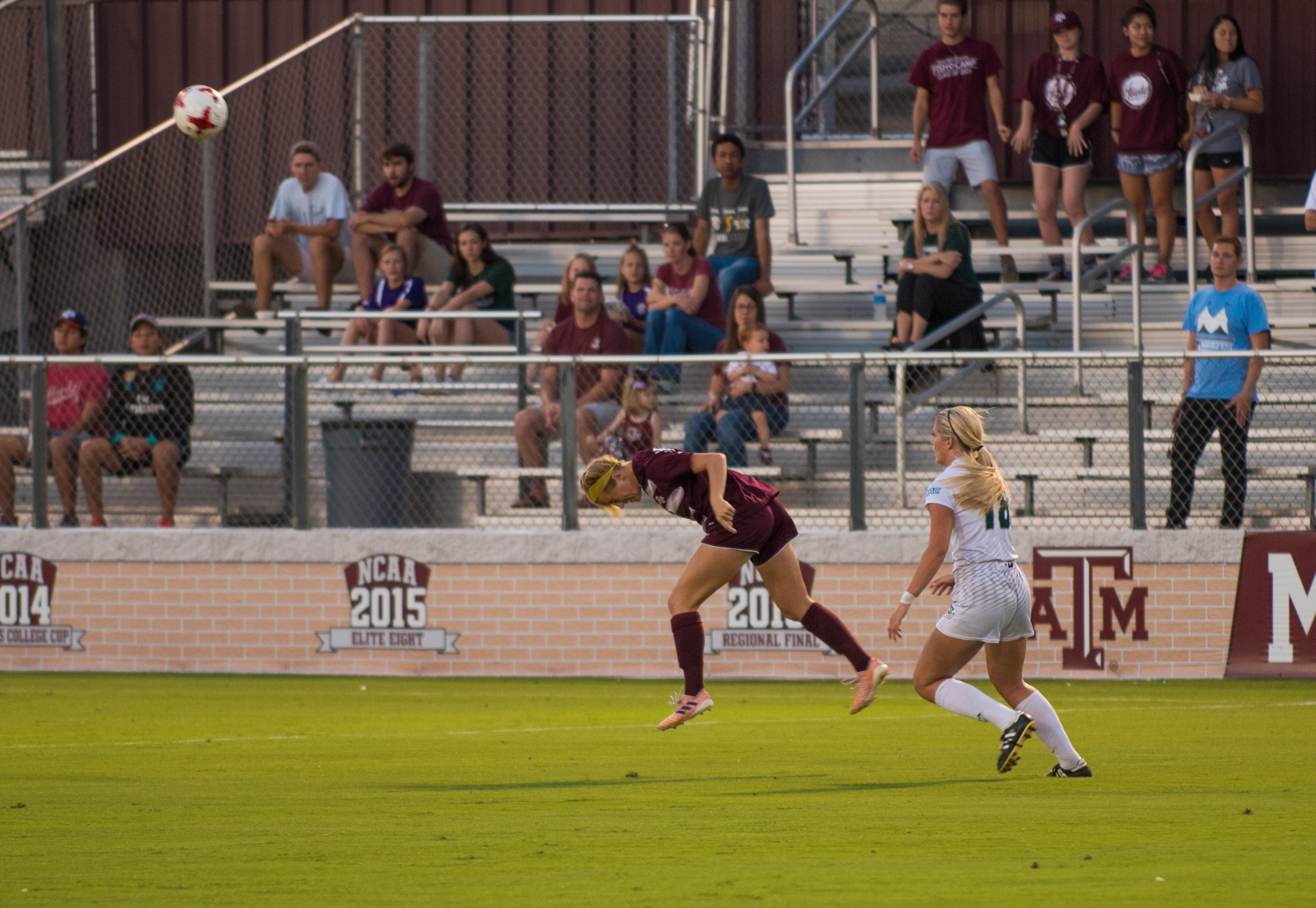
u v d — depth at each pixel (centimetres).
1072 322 5672
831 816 2034
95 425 4803
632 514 4556
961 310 5066
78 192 6844
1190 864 1659
